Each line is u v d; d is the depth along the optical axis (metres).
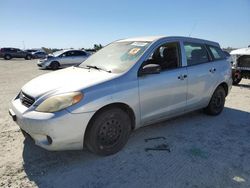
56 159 3.71
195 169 3.48
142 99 4.00
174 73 4.52
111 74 3.89
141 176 3.31
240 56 9.44
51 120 3.21
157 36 4.73
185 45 4.91
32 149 4.01
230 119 5.58
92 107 3.42
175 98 4.57
